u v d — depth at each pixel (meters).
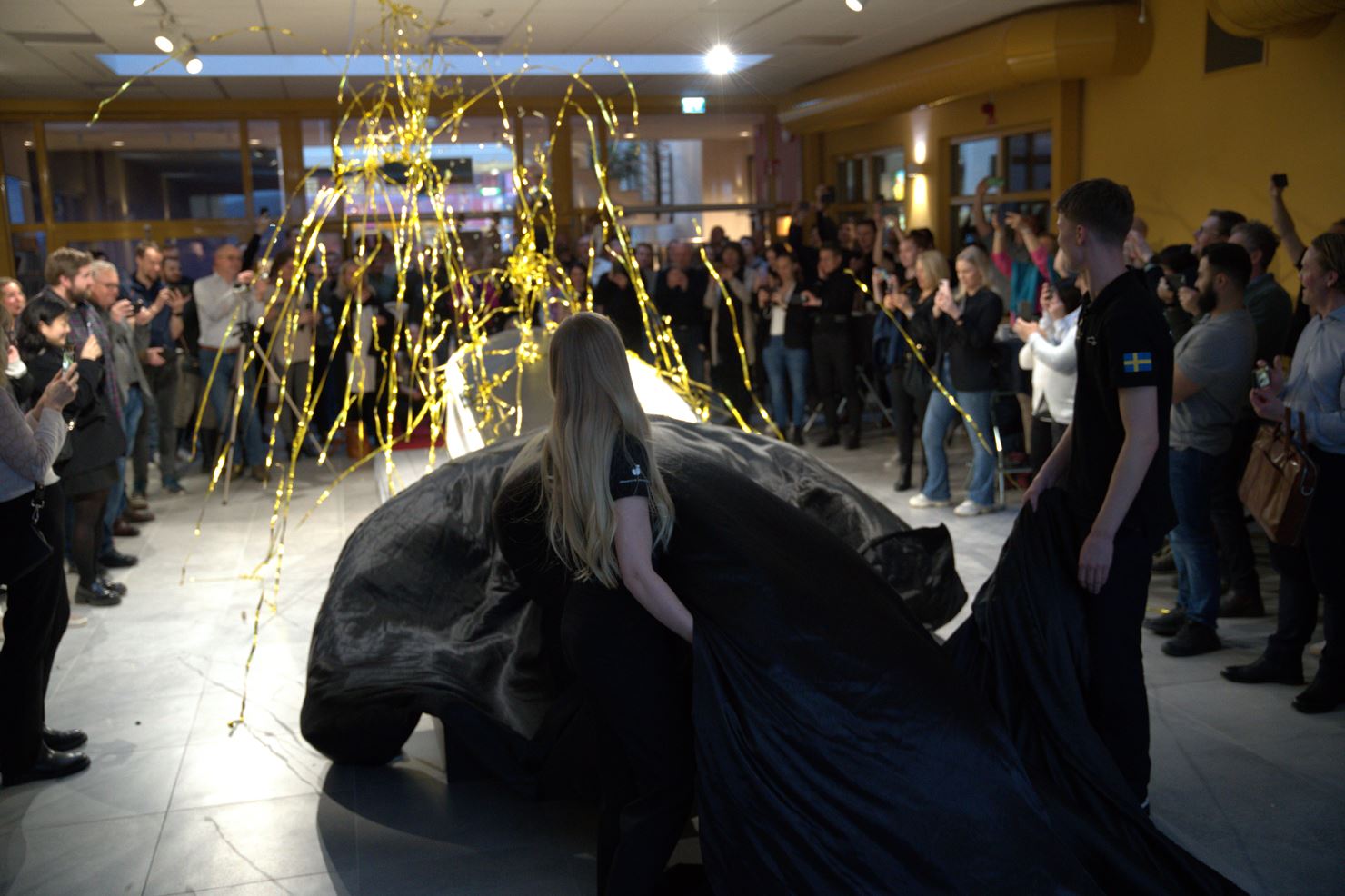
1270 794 3.23
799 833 2.32
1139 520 2.81
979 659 2.97
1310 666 4.15
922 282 6.75
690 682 2.53
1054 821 2.67
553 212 5.39
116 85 11.71
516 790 3.03
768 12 8.84
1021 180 10.89
